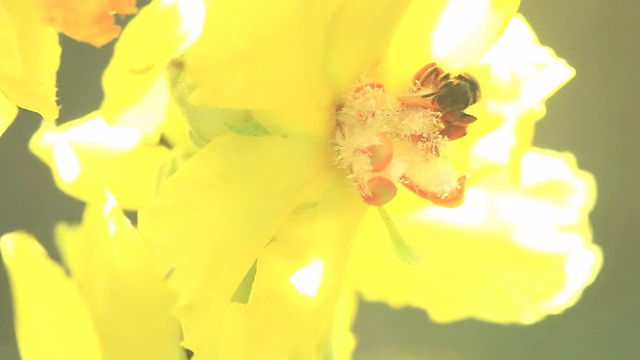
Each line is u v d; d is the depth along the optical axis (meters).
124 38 0.10
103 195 0.11
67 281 0.10
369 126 0.10
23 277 0.10
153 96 0.11
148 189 0.11
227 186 0.10
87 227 0.10
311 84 0.10
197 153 0.10
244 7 0.09
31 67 0.10
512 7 0.10
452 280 0.12
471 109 0.11
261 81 0.10
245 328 0.10
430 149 0.11
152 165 0.11
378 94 0.10
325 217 0.10
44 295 0.10
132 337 0.10
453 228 0.11
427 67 0.11
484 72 0.11
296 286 0.10
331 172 0.10
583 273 0.12
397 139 0.10
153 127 0.11
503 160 0.11
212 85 0.09
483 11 0.10
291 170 0.10
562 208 0.12
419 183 0.11
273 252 0.10
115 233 0.10
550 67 0.11
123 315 0.10
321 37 0.10
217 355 0.10
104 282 0.10
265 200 0.10
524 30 0.11
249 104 0.10
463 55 0.11
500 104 0.11
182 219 0.10
